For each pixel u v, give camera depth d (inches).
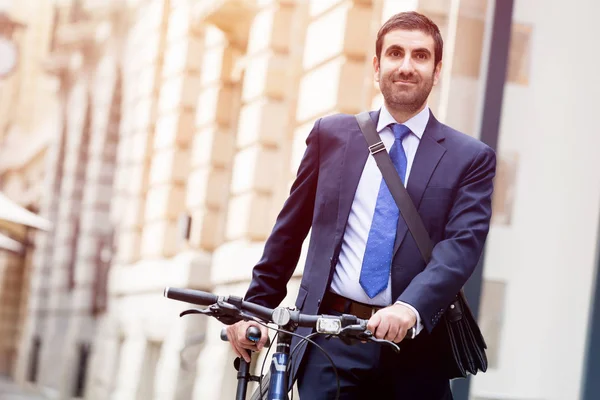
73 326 920.9
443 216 126.7
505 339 233.9
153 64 669.9
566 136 237.1
